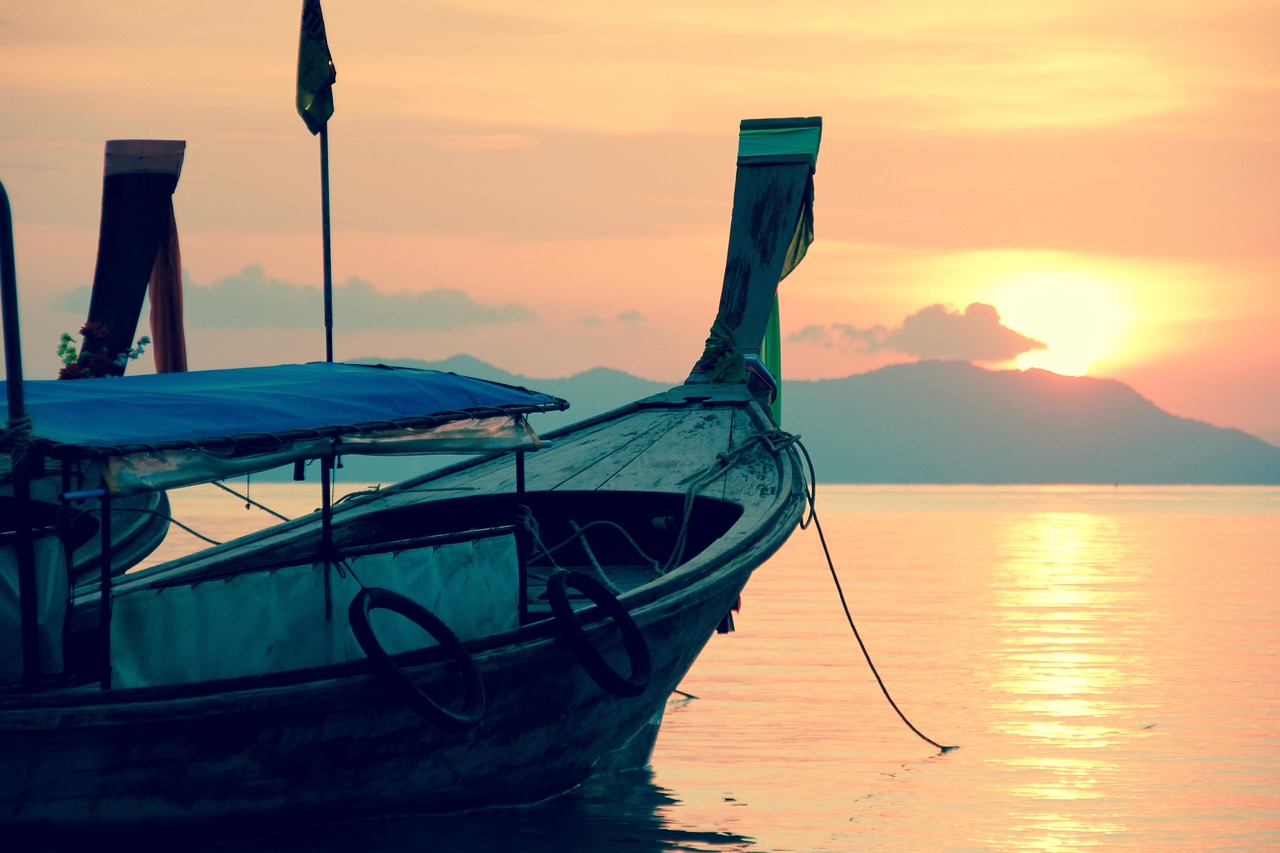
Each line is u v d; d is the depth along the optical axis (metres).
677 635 11.21
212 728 8.69
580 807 11.11
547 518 13.39
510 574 10.45
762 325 15.28
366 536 13.09
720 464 13.07
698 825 10.55
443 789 10.29
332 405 9.52
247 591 9.10
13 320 8.20
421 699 8.92
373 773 9.70
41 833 8.53
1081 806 11.27
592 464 13.49
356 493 13.47
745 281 15.53
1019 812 11.05
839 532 65.88
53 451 8.09
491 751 10.31
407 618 9.66
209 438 8.55
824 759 13.02
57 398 9.00
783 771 12.51
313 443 9.02
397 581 9.79
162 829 8.96
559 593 9.84
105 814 8.66
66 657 8.70
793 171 16.05
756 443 13.46
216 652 8.96
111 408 8.84
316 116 13.30
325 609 9.42
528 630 10.02
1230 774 12.38
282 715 8.88
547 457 13.88
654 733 12.69
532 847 9.77
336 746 9.30
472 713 9.18
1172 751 13.31
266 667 9.16
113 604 8.50
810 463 13.08
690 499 12.20
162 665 8.72
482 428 10.17
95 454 8.06
